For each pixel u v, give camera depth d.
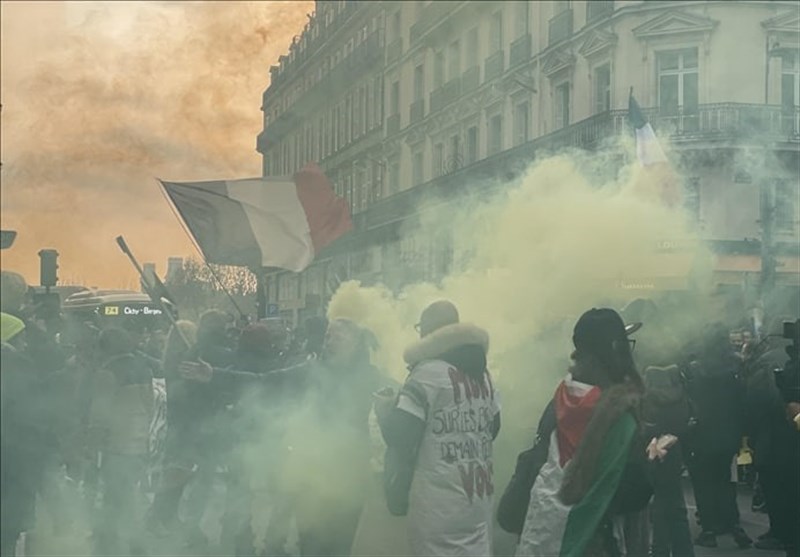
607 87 22.22
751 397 6.97
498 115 25.98
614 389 3.47
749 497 9.59
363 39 23.52
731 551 7.13
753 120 20.31
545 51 23.94
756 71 20.61
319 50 17.81
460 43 27.23
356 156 23.00
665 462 5.80
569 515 3.42
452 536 3.89
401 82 25.42
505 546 5.79
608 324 3.54
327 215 7.51
